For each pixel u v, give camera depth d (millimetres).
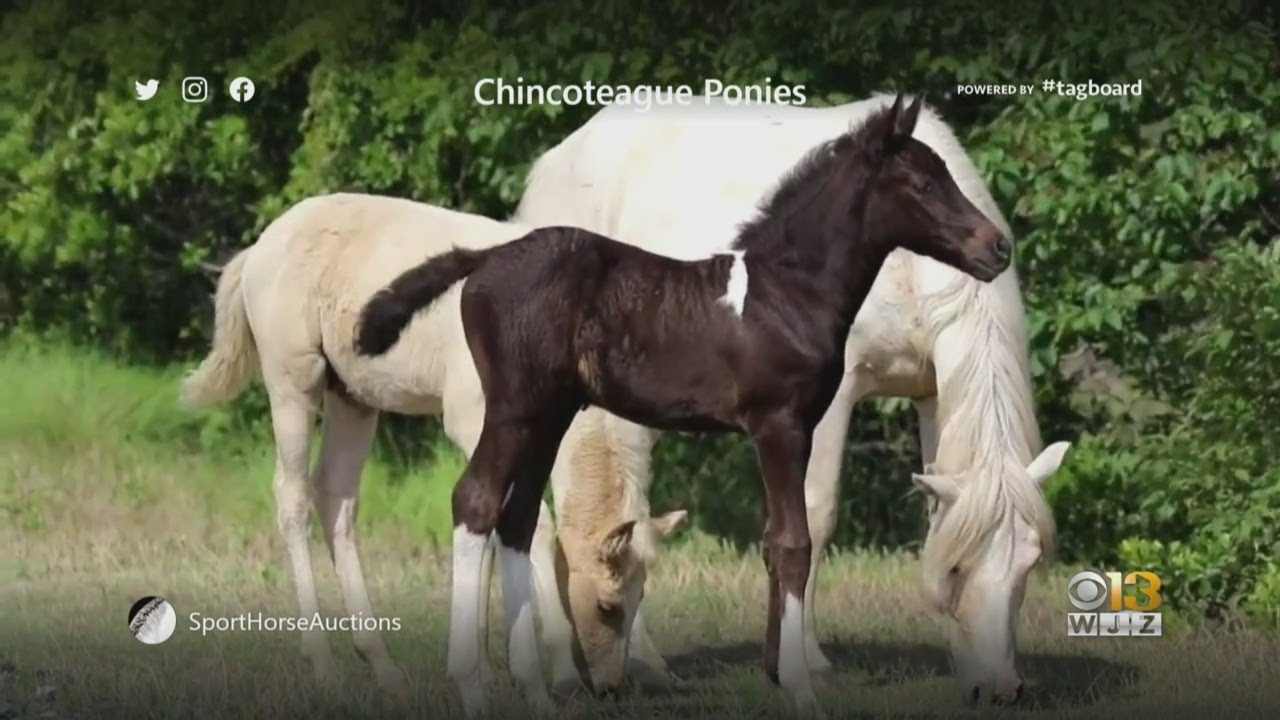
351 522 10234
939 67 14266
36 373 17172
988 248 8297
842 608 12523
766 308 8383
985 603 8688
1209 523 12039
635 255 8633
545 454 8719
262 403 16859
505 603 8836
